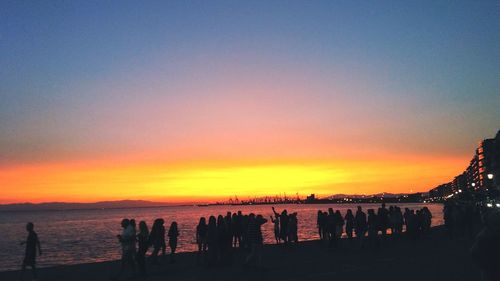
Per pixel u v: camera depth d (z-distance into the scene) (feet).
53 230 333.21
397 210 94.89
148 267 59.52
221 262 60.39
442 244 82.02
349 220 88.74
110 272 55.06
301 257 66.23
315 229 236.22
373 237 79.77
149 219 507.30
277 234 85.97
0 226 485.15
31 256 49.65
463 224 97.25
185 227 294.66
